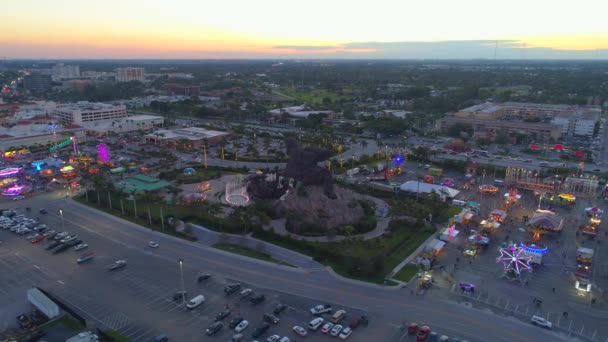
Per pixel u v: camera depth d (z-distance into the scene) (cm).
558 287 15362
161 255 17638
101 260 17188
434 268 16662
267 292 14875
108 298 14425
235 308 13900
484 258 17625
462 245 18788
